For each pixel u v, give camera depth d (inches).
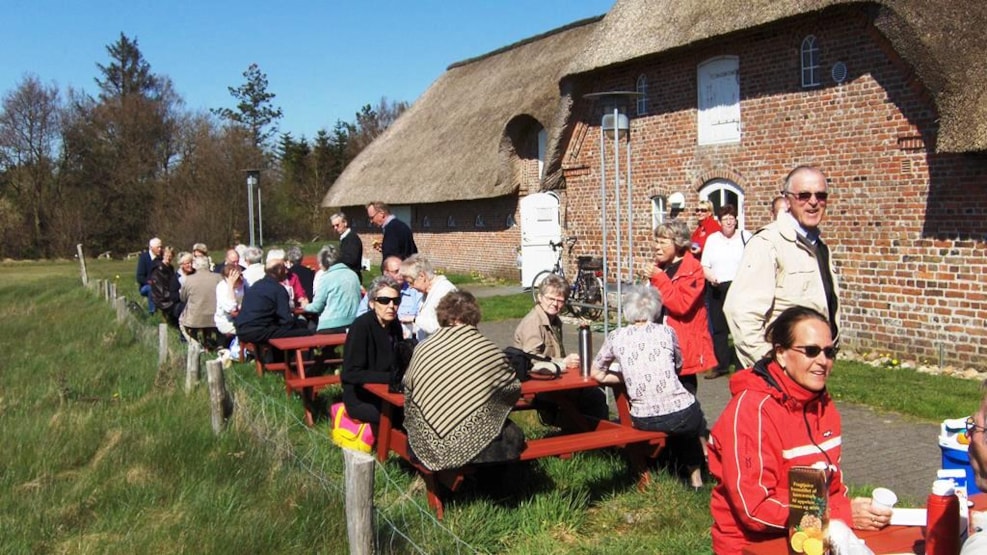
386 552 177.2
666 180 614.5
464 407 206.8
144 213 2138.3
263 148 2701.8
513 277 909.2
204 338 508.1
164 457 248.8
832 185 481.7
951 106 396.2
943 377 387.9
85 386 365.7
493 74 1134.4
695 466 229.9
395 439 241.4
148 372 383.2
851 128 468.8
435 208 1070.4
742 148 545.3
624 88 644.7
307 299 486.3
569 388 239.5
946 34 415.8
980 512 119.5
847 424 306.3
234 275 461.7
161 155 2242.9
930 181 427.8
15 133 2069.4
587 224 704.4
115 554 186.4
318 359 394.0
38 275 1483.8
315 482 219.6
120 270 1487.5
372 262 1299.2
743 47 538.3
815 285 181.6
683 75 590.9
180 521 201.9
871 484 238.7
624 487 231.9
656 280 253.1
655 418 226.1
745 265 182.5
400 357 248.4
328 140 2427.4
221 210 1958.7
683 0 587.8
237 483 224.8
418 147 1176.8
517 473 236.4
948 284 422.0
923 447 274.8
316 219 2215.8
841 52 471.5
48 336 561.6
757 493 130.1
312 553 183.6
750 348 179.5
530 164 881.5
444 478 212.7
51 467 251.0
